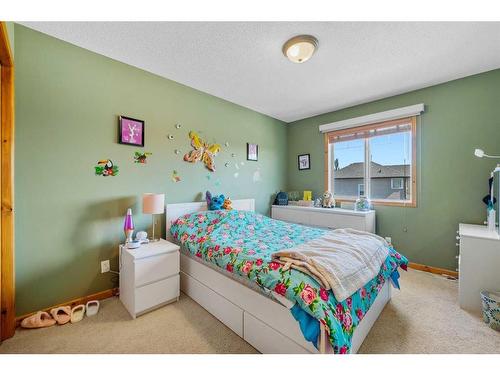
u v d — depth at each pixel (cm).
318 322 110
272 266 138
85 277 204
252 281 143
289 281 122
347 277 131
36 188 180
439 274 271
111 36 187
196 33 183
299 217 366
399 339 153
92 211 208
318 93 304
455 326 168
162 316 184
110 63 219
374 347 145
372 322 167
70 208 196
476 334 159
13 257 160
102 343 151
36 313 177
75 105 199
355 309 131
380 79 262
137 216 238
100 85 212
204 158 302
